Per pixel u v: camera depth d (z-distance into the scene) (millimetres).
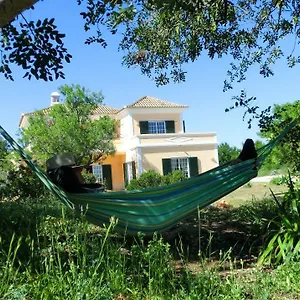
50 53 7242
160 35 10078
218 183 6461
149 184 23188
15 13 4531
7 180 12234
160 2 5461
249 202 12219
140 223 5664
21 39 7180
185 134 32406
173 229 7762
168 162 31922
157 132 33188
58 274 4039
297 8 9484
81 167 6352
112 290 4074
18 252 4742
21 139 25250
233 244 6875
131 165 32656
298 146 8867
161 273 4230
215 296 4074
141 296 4086
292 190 6285
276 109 8703
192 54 10234
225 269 5316
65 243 4688
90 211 5453
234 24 10156
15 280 4020
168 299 3953
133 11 5656
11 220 6062
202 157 32594
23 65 7277
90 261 4316
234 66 10617
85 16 7664
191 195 6164
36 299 3686
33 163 5441
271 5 9961
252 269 5094
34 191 12148
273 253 5480
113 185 34094
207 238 7293
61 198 5480
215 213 10383
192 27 9773
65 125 24953
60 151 25125
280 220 6211
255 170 7078
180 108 33531
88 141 25516
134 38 10266
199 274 4410
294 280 4496
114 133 26766
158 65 10609
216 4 8727
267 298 4090
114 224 4742
